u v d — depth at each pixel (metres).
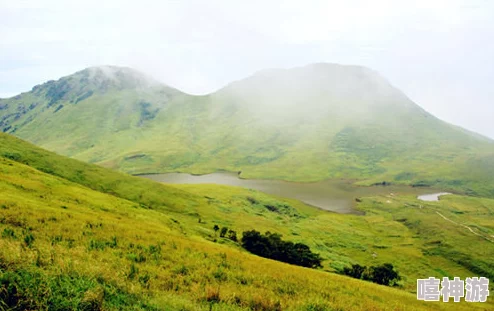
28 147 145.50
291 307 15.57
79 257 16.20
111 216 55.44
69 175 130.12
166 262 20.91
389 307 24.02
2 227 21.83
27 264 10.75
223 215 146.25
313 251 119.62
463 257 144.25
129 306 10.30
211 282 18.67
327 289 26.28
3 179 57.78
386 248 152.88
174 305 11.70
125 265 16.95
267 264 35.69
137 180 157.00
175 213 130.75
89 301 9.46
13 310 8.26
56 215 32.22
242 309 13.61
